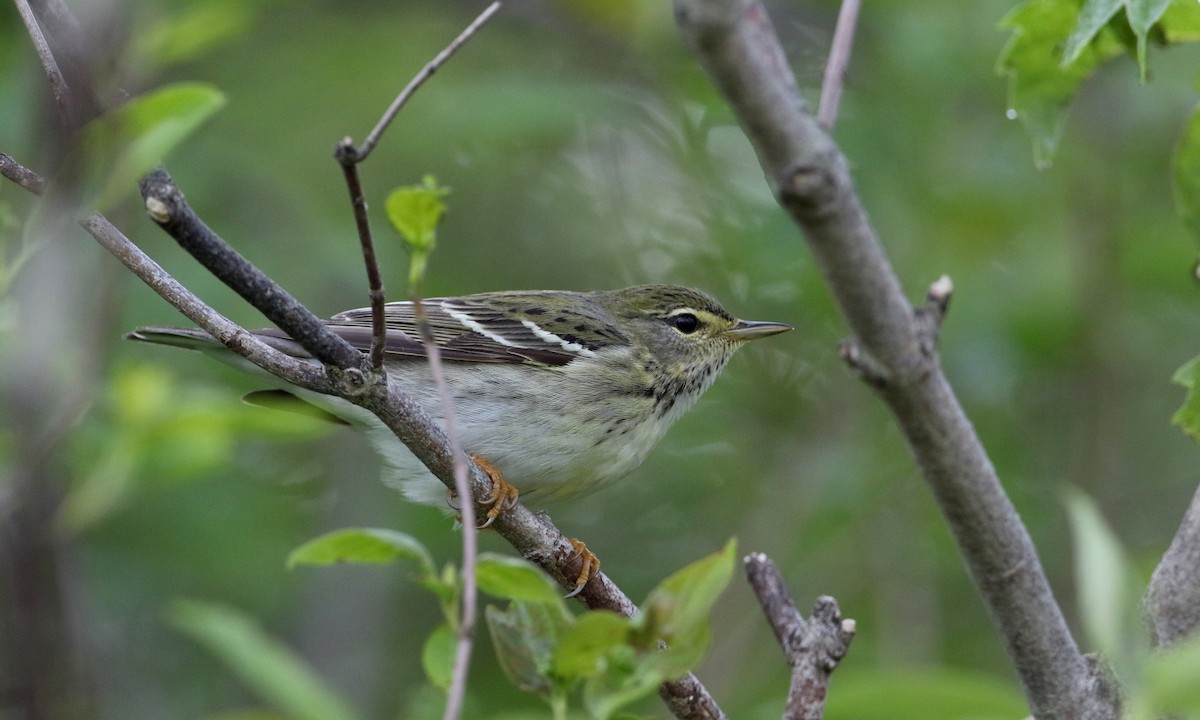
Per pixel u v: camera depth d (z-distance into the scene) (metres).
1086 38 6.74
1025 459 15.27
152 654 13.75
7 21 13.48
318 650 13.48
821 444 15.23
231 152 14.98
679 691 6.54
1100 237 14.91
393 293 14.96
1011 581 5.01
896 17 15.10
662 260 16.73
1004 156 14.73
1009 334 14.76
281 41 16.55
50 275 7.79
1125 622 4.61
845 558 15.12
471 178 16.70
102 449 9.08
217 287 13.59
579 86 15.49
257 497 14.38
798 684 5.93
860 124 14.54
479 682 14.02
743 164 15.99
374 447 10.01
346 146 5.91
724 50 4.09
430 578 5.47
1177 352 15.87
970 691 6.18
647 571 15.33
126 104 5.67
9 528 8.01
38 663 8.00
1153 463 15.94
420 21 17.11
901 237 14.88
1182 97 14.92
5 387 7.69
